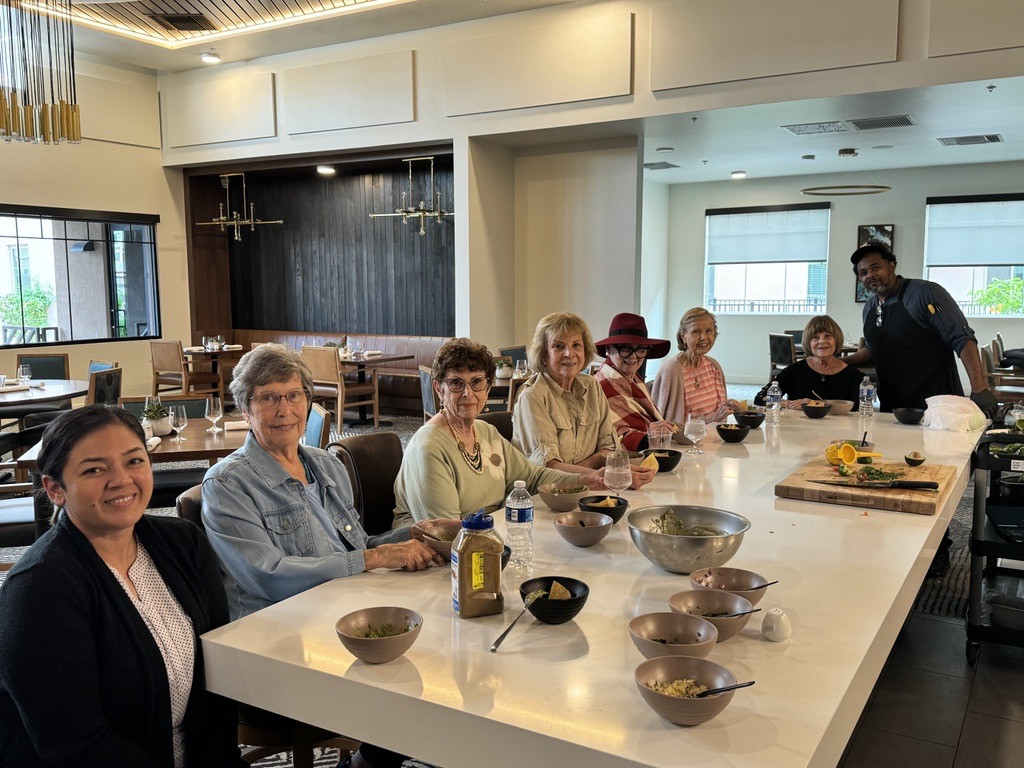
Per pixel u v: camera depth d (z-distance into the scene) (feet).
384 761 5.57
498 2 21.83
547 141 24.79
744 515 6.95
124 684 4.40
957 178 33.55
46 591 4.15
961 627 10.50
